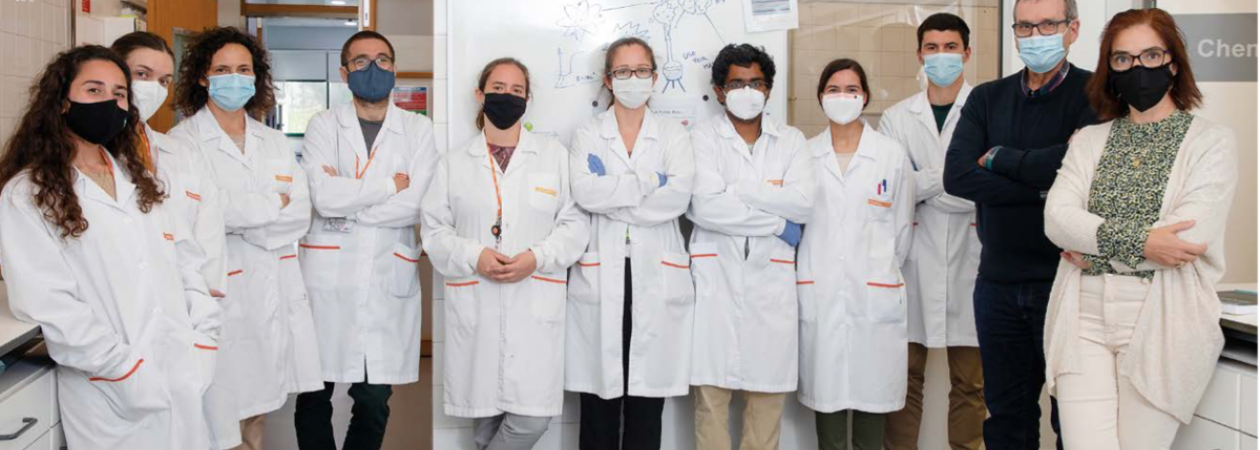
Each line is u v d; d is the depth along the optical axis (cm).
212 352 216
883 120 312
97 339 186
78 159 196
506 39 290
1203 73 310
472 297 258
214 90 257
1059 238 198
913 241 299
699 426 276
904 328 271
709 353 270
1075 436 197
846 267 268
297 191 270
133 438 198
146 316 198
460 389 262
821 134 282
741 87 266
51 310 183
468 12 288
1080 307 200
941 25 287
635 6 293
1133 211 190
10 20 353
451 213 267
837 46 343
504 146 269
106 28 422
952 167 247
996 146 238
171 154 236
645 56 262
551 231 264
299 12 552
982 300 250
